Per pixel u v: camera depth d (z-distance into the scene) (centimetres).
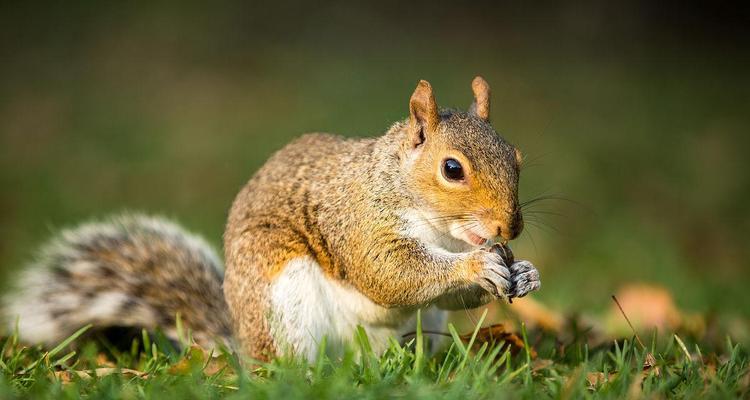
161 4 2664
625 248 1469
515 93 2327
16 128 2061
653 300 1062
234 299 834
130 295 905
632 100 2317
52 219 1596
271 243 816
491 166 748
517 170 773
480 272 743
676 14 2875
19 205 1675
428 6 2808
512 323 912
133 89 2266
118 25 2544
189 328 875
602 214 1667
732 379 646
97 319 882
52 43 2445
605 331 926
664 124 2153
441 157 759
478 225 750
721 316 1010
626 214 1680
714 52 2734
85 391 645
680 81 2483
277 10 2675
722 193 1803
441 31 2719
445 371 685
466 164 748
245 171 1847
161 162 1897
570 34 2764
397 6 2788
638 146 2002
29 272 930
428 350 845
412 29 2706
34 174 1831
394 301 789
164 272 934
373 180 791
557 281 1298
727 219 1709
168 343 817
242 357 795
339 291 814
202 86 2284
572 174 1820
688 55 2700
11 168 1870
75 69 2339
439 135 769
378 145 814
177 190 1789
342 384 598
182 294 911
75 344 880
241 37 2541
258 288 810
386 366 680
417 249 779
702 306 1145
